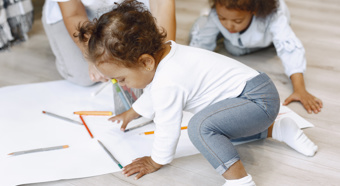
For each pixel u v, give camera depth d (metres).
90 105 1.37
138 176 1.05
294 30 1.94
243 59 1.70
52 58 1.74
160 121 0.96
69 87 1.49
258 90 0.99
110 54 0.89
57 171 1.07
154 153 1.01
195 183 1.04
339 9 2.19
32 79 1.57
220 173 0.96
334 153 1.13
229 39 1.65
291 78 1.46
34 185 1.04
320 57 1.70
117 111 1.29
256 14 1.49
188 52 0.98
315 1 2.30
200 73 0.97
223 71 1.00
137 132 1.23
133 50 0.89
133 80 0.96
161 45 0.95
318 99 1.37
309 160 1.11
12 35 1.84
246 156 1.13
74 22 1.26
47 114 1.32
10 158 1.12
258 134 1.15
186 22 2.05
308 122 1.27
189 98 0.98
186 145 1.17
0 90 1.46
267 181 1.04
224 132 0.99
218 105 0.98
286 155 1.13
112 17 0.90
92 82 1.47
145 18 0.93
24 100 1.40
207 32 1.67
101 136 1.21
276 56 1.72
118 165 1.09
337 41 1.83
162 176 1.06
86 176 1.05
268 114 1.00
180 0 2.35
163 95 0.93
